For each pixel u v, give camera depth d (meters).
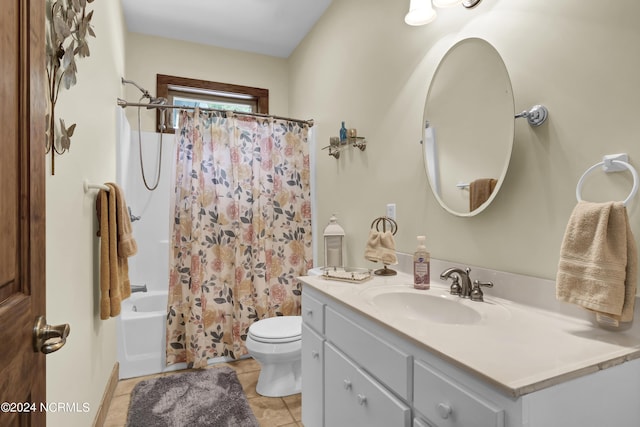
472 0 1.39
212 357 2.52
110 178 2.12
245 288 2.62
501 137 1.25
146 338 2.39
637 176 0.87
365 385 1.16
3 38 0.60
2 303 0.59
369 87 2.14
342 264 2.32
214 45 3.34
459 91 1.44
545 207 1.12
